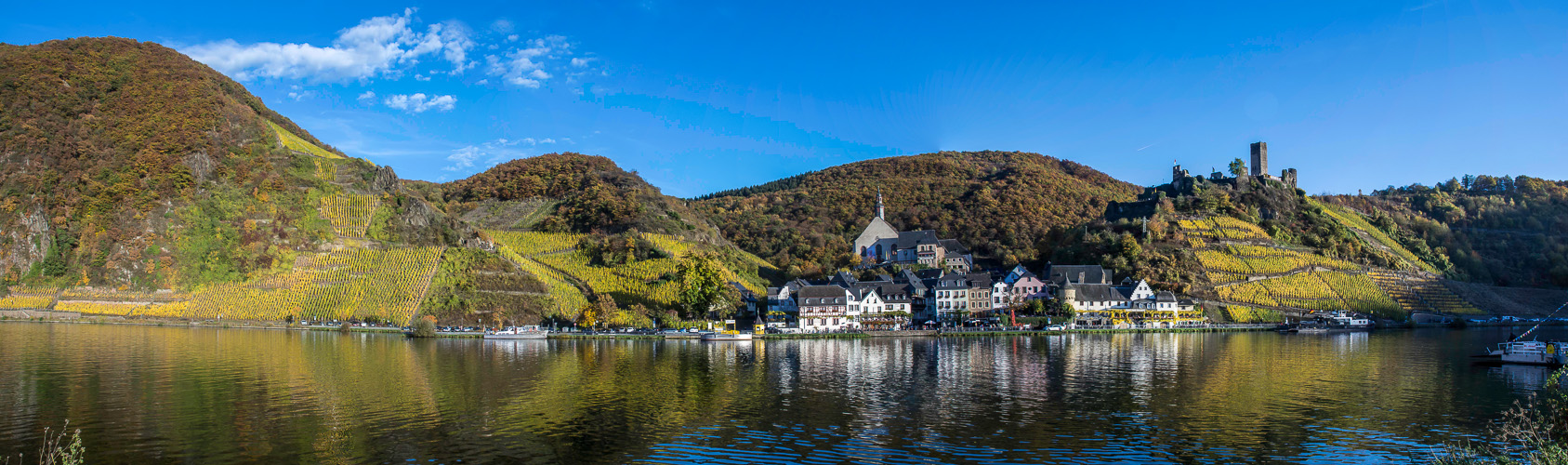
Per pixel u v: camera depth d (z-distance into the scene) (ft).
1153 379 322.55
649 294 616.80
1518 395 282.77
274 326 580.30
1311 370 345.51
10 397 278.05
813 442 223.10
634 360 390.21
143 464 201.77
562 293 618.85
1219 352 423.64
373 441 223.71
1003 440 223.71
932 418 249.34
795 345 470.80
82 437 225.76
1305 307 644.27
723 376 335.47
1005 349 444.55
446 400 279.69
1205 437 225.76
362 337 513.04
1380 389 297.53
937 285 632.38
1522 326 645.51
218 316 603.67
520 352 423.64
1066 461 203.31
